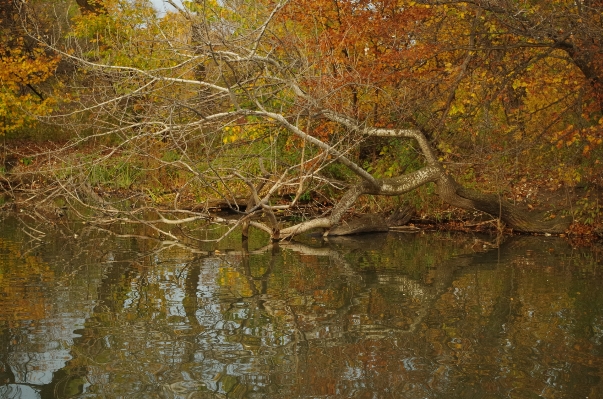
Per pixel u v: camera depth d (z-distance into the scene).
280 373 4.98
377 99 13.20
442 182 12.35
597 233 12.18
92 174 14.55
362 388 4.71
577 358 5.41
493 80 12.80
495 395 4.62
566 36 11.07
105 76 11.52
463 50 13.25
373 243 11.53
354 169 11.57
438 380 4.89
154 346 5.56
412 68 13.12
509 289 7.87
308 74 12.01
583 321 6.49
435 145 13.73
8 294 7.23
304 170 12.33
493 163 13.56
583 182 13.73
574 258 10.09
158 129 11.28
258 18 13.16
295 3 13.02
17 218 13.36
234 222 11.20
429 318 6.57
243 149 14.38
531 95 13.41
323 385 4.76
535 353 5.53
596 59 11.17
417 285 8.05
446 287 7.96
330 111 11.51
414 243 11.57
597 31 10.66
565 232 12.60
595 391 4.70
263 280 8.20
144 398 4.50
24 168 15.93
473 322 6.43
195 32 10.45
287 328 6.14
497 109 14.25
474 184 13.94
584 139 12.07
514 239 12.18
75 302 6.94
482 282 8.26
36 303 6.87
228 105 12.53
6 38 20.22
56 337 5.76
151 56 12.92
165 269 8.76
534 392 4.70
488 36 12.91
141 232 12.12
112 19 18.83
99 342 5.64
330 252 10.44
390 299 7.31
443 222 14.13
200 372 4.98
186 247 10.66
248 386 4.73
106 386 4.70
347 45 13.09
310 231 12.85
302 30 13.91
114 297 7.18
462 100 12.98
